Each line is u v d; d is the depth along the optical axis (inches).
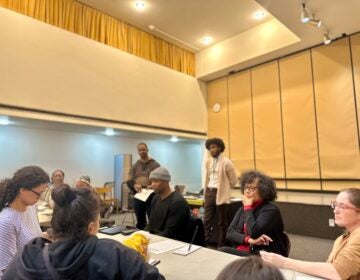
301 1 133.9
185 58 247.9
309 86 192.9
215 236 150.4
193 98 246.4
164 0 181.3
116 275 31.2
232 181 153.2
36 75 151.1
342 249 52.6
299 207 191.3
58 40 162.2
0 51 139.2
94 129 197.0
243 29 216.7
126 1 182.9
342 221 54.9
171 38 230.1
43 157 207.5
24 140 198.4
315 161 187.6
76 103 167.2
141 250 54.3
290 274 51.2
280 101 207.8
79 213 33.9
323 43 186.4
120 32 202.8
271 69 214.5
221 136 245.4
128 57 199.2
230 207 154.9
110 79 186.2
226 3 184.2
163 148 290.0
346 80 176.2
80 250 32.1
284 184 201.5
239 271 20.4
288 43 191.3
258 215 84.0
